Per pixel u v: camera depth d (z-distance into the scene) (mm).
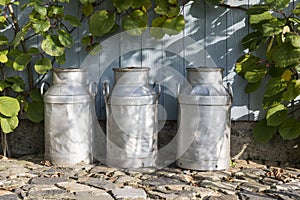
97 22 3555
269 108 3510
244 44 3482
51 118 3393
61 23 3557
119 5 3514
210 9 3564
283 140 3562
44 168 3328
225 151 3314
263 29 3168
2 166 3359
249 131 3609
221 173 3223
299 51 3148
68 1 3436
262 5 3285
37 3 3359
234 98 3582
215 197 2703
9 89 3713
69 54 3697
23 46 3688
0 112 3422
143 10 3559
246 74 3393
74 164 3404
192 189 2857
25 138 3785
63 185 2912
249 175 3164
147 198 2703
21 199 2686
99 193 2775
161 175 3180
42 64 3480
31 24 3455
